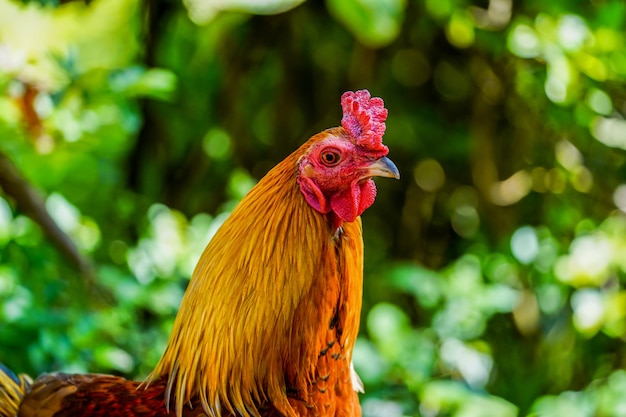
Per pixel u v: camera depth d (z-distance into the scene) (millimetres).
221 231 4453
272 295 4312
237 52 10039
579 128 8844
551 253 8898
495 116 9859
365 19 7422
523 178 9859
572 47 7797
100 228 8727
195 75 9945
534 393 8625
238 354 4383
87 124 7840
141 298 7125
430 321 8547
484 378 7758
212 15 9016
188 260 7551
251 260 4328
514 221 9891
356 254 4531
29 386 5129
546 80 8234
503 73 9391
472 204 10469
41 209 7023
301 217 4312
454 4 8398
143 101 9914
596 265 8461
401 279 7980
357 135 4273
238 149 10367
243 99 10367
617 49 7957
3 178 6805
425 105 10320
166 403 4598
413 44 9898
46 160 7922
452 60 9984
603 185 9375
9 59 7242
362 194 4383
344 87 10281
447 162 10508
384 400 6910
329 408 4645
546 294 8984
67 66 7496
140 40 9633
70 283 7250
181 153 10328
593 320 8352
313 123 10461
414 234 10547
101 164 8391
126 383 4910
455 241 10633
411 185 10477
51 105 7445
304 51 10156
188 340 4531
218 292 4395
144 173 10164
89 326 6609
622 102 8742
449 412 7152
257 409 4465
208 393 4492
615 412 7590
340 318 4531
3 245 7023
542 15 8094
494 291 8016
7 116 7508
